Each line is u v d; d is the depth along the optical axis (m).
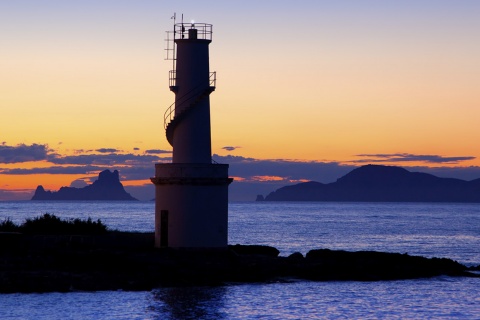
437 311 70.94
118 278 73.31
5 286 69.06
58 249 79.06
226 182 82.88
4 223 87.38
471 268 98.00
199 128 83.12
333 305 71.25
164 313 63.97
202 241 82.06
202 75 83.12
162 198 82.81
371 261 89.12
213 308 66.81
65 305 65.06
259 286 77.25
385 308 71.19
